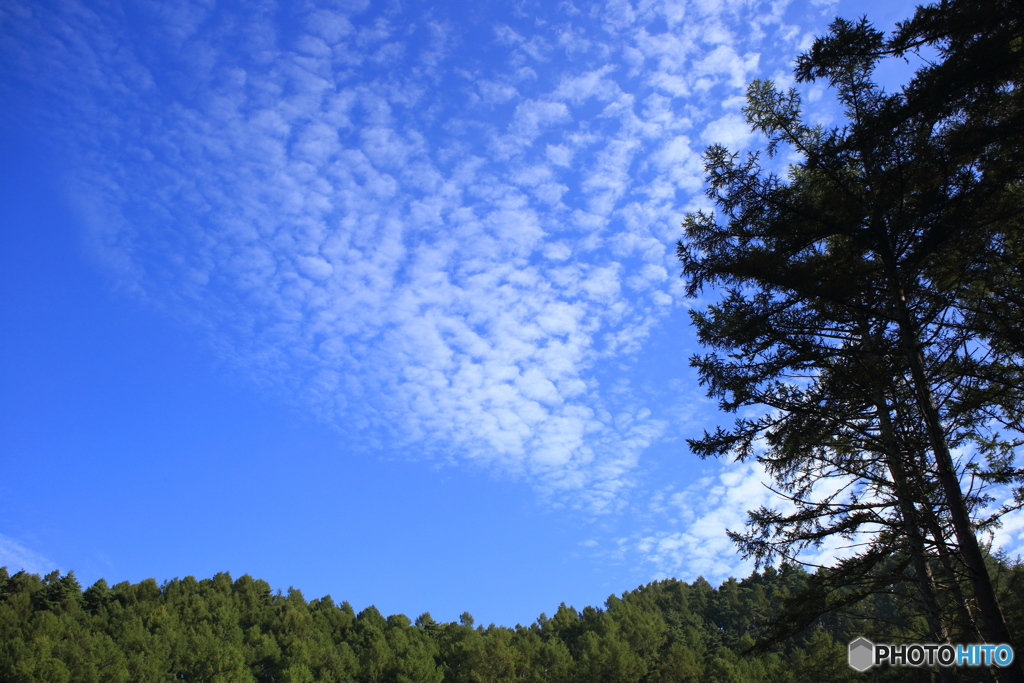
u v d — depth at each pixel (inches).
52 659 2763.3
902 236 356.2
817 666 1141.7
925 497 353.1
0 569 4436.5
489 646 3161.9
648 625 3575.3
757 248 385.4
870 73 352.8
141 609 4060.0
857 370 375.2
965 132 327.6
